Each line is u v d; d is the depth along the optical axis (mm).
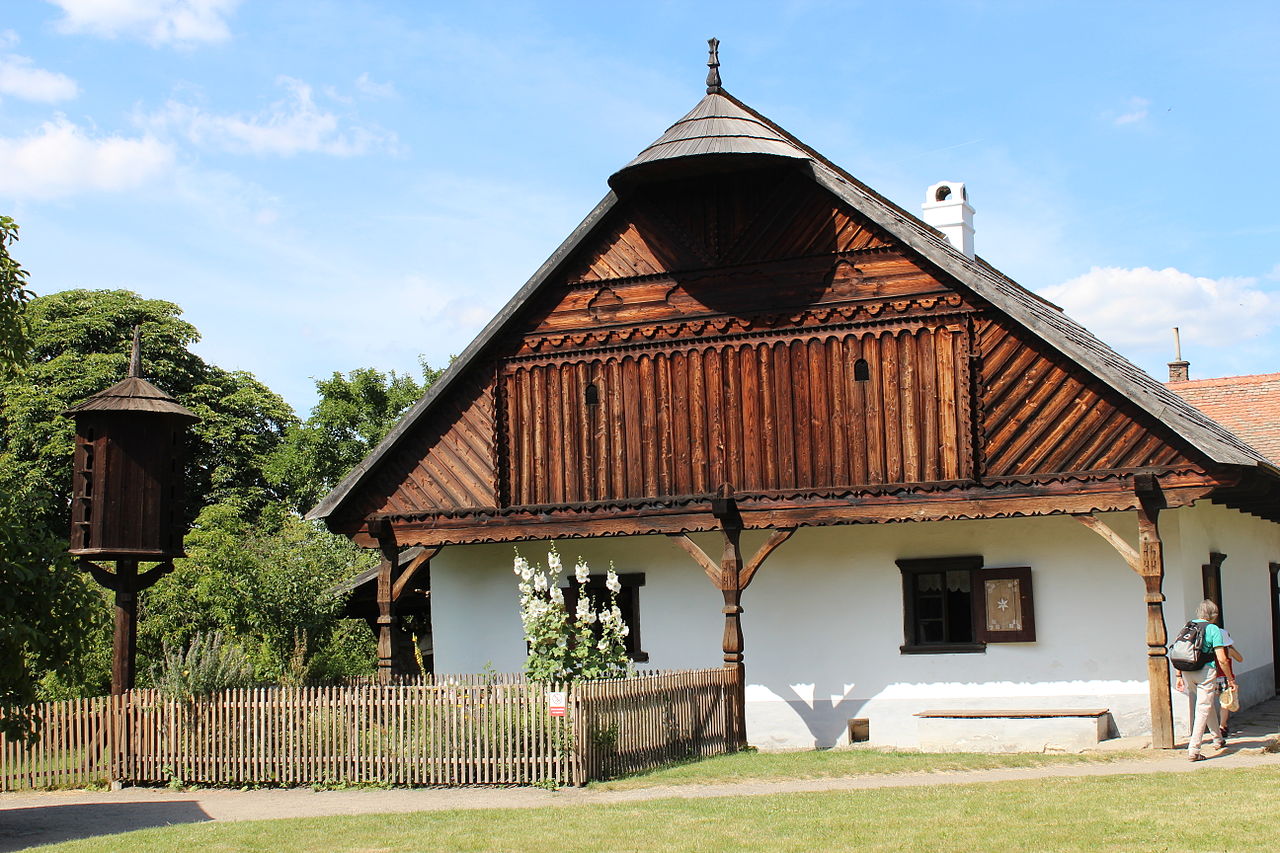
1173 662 16281
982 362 18766
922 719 19047
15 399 39281
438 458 21469
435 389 21234
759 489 19703
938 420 18906
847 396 19391
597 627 21953
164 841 13406
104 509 19766
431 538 21297
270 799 16469
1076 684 19281
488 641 22891
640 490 20312
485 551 23109
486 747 16516
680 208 20484
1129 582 19141
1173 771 15148
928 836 12070
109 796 17344
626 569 21984
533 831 13102
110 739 18250
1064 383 18312
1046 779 15039
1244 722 19969
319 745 17344
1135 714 18922
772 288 19891
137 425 20141
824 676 20703
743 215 20141
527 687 16422
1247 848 11047
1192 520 19922
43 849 13258
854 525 20812
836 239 19625
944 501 18703
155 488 20188
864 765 16953
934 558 20234
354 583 28203
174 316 43906
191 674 18922
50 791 18078
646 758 17203
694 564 21594
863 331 19375
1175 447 17609
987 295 18516
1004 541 19906
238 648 20516
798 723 20734
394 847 12656
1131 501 17703
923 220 25422
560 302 21031
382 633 21359
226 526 31016
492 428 21156
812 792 14914
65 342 41219
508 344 21266
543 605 18359
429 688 16906
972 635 20031
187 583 27859
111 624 26344
